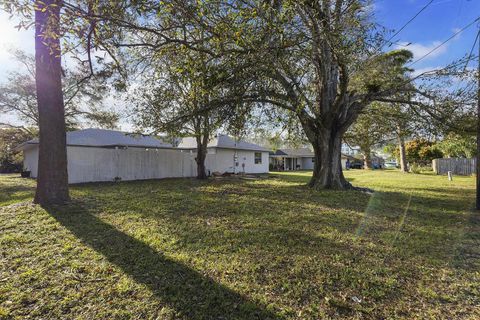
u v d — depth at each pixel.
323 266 3.21
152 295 2.57
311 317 2.27
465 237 4.37
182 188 10.51
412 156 30.31
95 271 3.03
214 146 20.03
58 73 6.66
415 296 2.60
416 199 8.18
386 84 9.44
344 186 10.24
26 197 8.17
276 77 5.01
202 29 3.18
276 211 6.14
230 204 6.95
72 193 8.70
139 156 15.22
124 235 4.29
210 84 4.09
